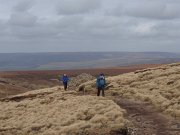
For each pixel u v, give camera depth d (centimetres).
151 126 2514
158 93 3775
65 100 4094
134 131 2378
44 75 16012
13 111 4038
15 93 9956
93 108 3056
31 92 5903
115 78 5362
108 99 3694
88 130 2398
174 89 3803
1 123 3456
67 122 2836
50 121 3031
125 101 3728
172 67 5603
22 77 14750
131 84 4653
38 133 2766
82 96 4084
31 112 3784
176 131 2356
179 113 2816
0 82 11875
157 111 3091
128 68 19225
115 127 2350
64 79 5194
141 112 3061
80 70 18400
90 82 5131
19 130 3031
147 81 4659
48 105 3947
